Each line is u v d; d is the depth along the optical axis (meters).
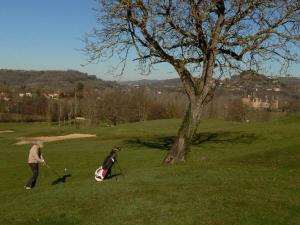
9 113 152.12
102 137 53.97
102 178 20.23
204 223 13.34
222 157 27.88
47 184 23.77
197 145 35.16
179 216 14.00
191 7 23.69
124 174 21.47
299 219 13.61
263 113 91.38
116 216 14.45
